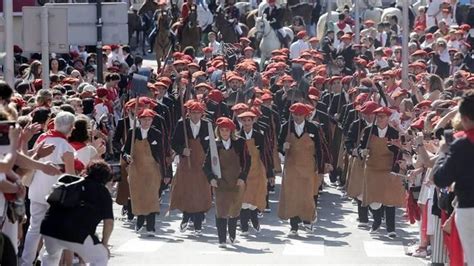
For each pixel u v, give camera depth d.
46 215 22.38
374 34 63.72
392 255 29.56
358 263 28.34
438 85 36.28
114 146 33.88
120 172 30.17
